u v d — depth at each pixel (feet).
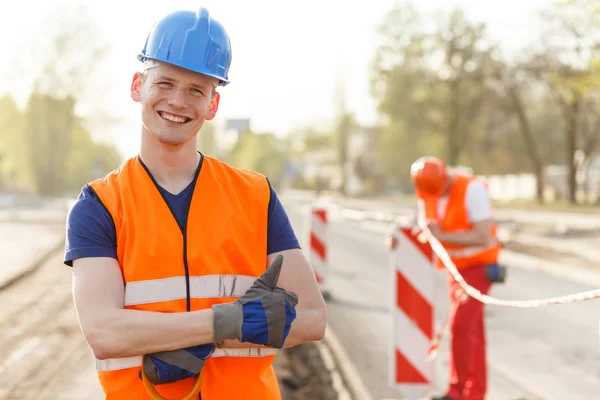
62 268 43.62
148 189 6.36
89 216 6.21
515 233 67.05
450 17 145.69
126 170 6.47
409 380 15.80
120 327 5.85
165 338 5.82
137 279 6.15
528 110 188.44
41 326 26.27
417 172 16.21
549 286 36.70
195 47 6.19
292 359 21.61
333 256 50.62
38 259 46.60
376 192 285.23
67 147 192.85
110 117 188.24
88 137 195.83
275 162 366.63
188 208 6.38
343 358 21.15
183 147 6.47
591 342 24.29
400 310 15.81
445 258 15.08
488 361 21.90
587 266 44.29
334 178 330.13
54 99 184.65
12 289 35.40
